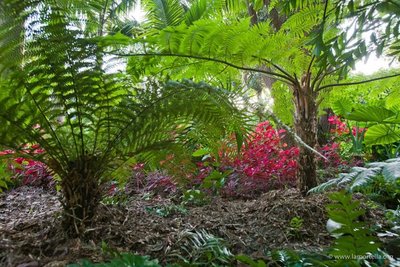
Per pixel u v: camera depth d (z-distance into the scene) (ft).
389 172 4.49
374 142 9.94
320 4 6.00
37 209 6.34
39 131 4.17
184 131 5.04
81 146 4.35
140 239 4.30
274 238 5.04
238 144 5.18
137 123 4.14
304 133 6.72
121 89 4.70
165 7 7.87
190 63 5.93
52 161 4.22
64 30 3.99
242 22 5.19
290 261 3.72
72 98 4.29
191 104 4.02
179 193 7.99
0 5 3.59
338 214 3.04
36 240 3.88
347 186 6.29
